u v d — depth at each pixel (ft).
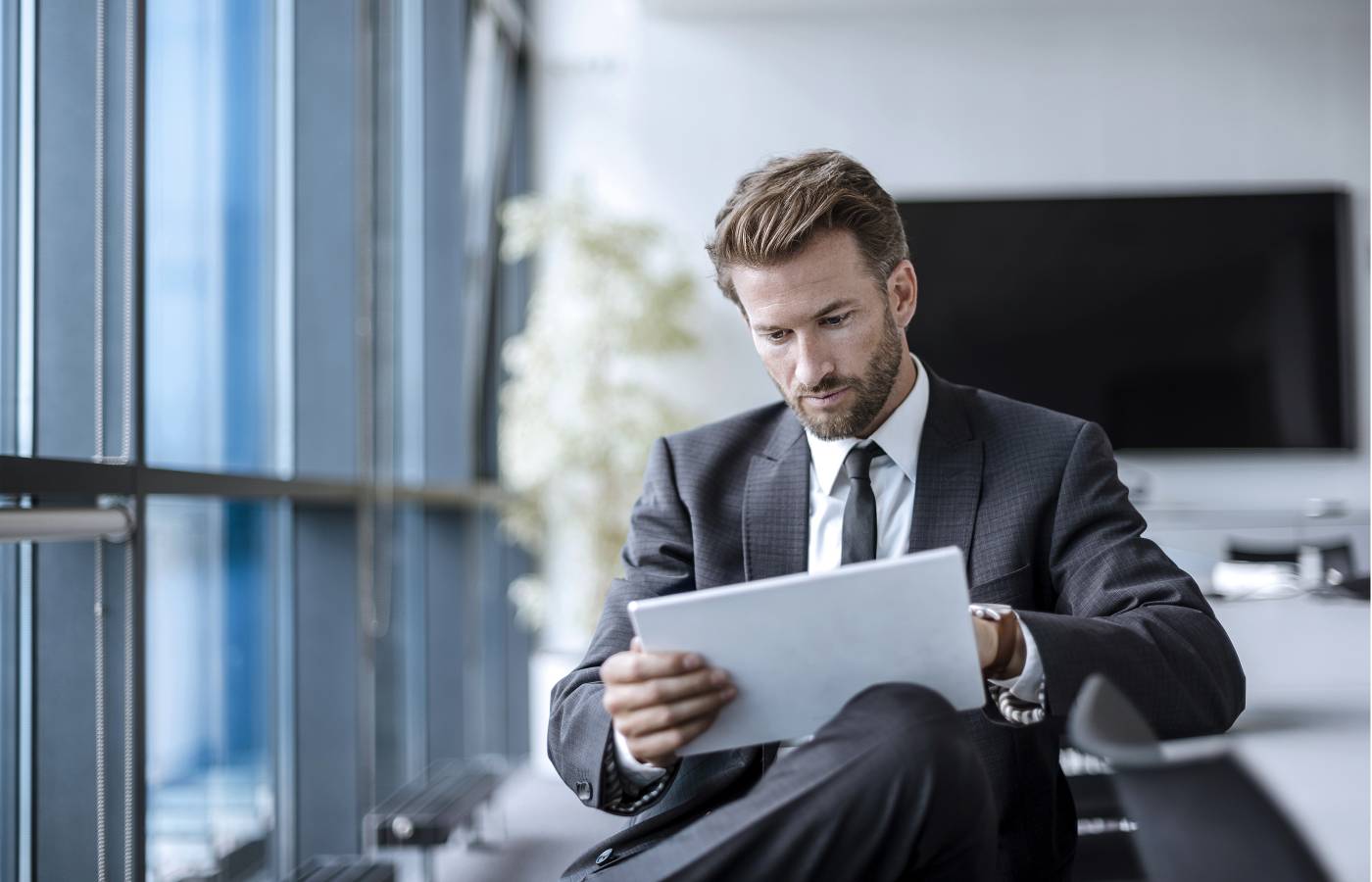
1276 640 6.12
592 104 17.16
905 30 17.01
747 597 3.32
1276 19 16.65
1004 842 3.84
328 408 9.41
